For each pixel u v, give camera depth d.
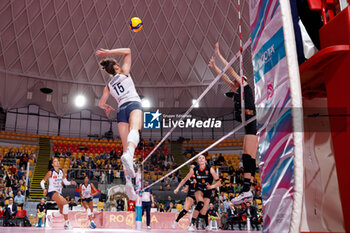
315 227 1.81
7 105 23.33
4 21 21.75
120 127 4.43
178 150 23.86
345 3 1.84
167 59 25.22
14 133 22.44
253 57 2.17
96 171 14.94
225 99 24.06
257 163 15.81
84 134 26.59
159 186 15.66
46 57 23.61
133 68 25.00
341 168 1.65
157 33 24.69
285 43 1.67
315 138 1.90
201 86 25.20
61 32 23.36
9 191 13.26
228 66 3.52
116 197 12.11
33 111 25.30
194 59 24.92
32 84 23.81
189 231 6.26
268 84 1.89
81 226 9.80
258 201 12.80
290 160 1.58
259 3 2.09
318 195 1.83
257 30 2.12
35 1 22.25
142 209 8.62
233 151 23.58
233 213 10.91
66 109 25.34
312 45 2.17
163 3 24.19
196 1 23.89
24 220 11.01
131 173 3.95
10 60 22.67
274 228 1.71
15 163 18.02
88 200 9.25
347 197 1.60
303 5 2.09
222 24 23.45
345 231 1.65
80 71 24.59
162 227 9.71
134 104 4.41
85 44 24.08
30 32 22.66
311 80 1.93
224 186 14.61
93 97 25.44
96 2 23.42
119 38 24.36
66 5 22.97
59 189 7.19
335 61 1.69
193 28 24.42
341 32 1.70
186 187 7.34
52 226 9.64
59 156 20.42
